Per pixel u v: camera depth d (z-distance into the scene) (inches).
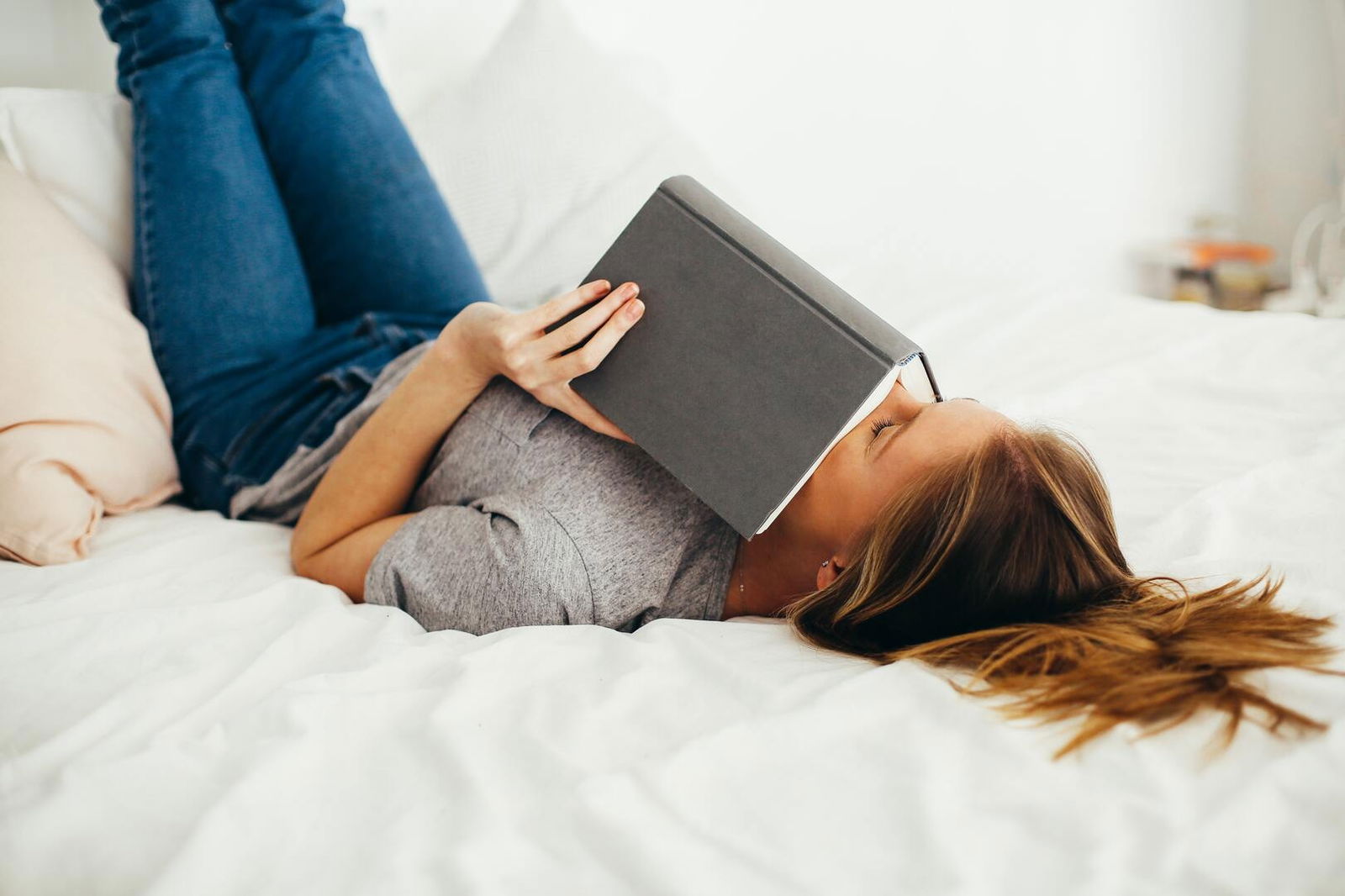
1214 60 87.8
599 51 65.2
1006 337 55.7
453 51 71.1
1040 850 19.0
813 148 86.0
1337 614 25.3
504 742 22.6
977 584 26.5
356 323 44.3
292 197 47.3
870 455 28.5
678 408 27.9
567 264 59.7
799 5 81.9
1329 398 44.7
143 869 19.6
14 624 27.6
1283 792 19.6
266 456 39.8
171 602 29.8
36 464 33.2
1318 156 87.6
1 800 20.7
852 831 19.6
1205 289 88.5
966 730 22.0
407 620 29.2
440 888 18.4
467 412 33.0
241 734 22.7
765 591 32.0
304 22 46.5
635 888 18.4
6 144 44.4
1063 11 86.0
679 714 23.4
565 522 29.5
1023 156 90.0
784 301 26.8
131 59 44.1
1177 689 22.0
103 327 38.2
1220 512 34.3
